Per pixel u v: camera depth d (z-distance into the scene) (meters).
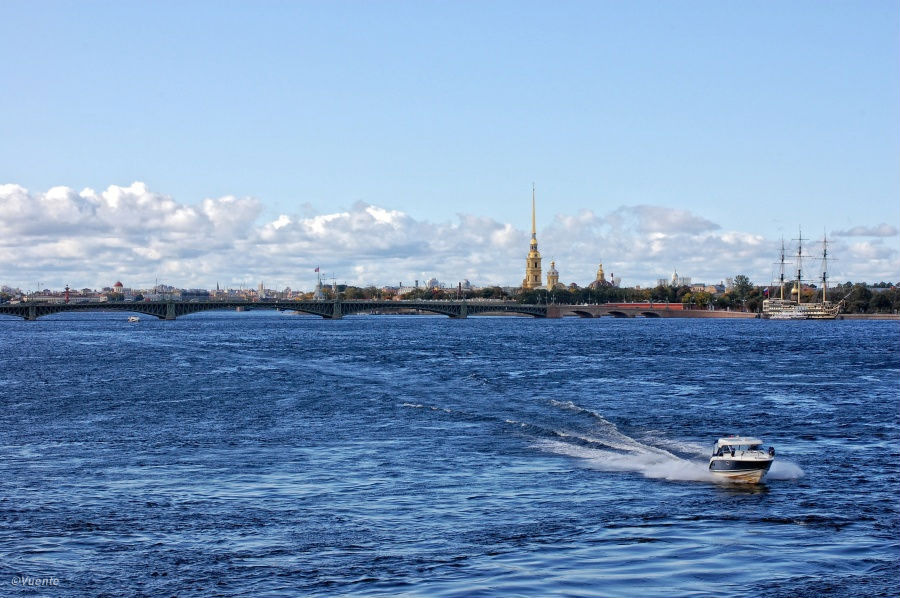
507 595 45.91
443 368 167.25
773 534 55.44
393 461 75.44
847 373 160.25
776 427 93.81
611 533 55.53
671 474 70.31
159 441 85.69
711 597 45.81
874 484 68.00
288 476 70.19
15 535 55.19
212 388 131.50
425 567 49.75
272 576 48.53
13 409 109.19
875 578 48.28
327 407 108.31
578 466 73.00
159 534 55.41
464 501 62.50
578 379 144.88
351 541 54.06
